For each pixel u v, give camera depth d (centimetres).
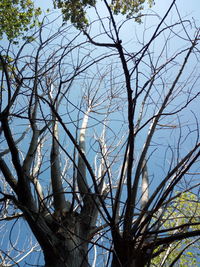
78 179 582
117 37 360
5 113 421
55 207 530
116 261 390
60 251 457
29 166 483
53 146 573
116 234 394
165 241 383
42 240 444
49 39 477
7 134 429
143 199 480
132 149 383
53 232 471
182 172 393
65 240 469
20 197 458
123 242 392
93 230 520
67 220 495
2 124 425
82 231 507
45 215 490
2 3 853
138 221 406
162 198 391
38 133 518
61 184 548
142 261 399
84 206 535
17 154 441
